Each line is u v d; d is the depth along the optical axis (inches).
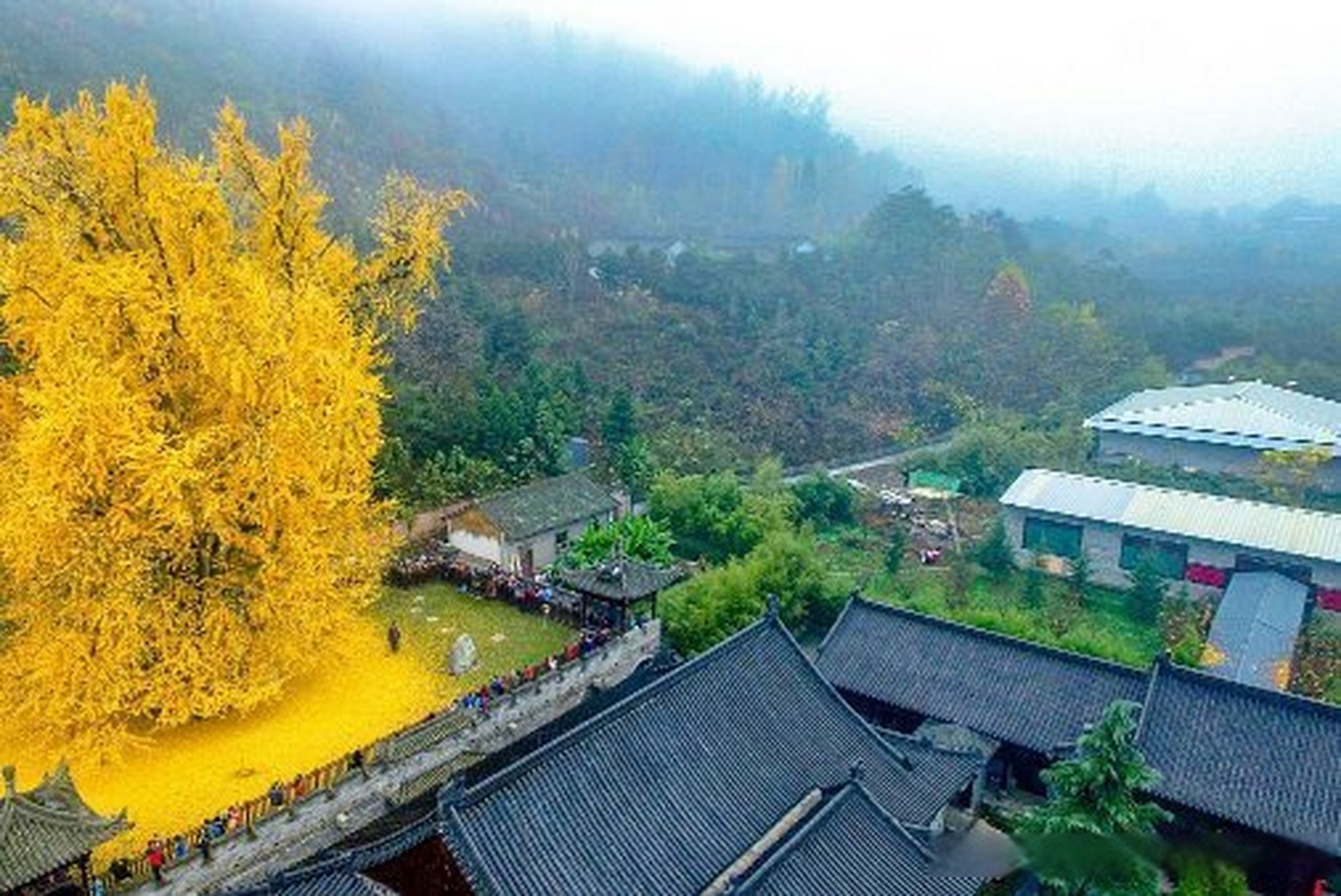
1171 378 3506.4
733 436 2854.3
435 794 1070.4
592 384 2854.3
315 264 1450.5
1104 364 3533.5
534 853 786.8
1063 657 1293.1
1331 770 1083.3
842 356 3459.6
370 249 3053.6
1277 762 1103.6
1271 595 1835.6
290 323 1203.9
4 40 3417.8
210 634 1158.3
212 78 4158.5
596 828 832.3
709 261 4106.8
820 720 1063.0
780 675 1083.3
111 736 1107.3
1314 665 1696.6
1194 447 2682.1
